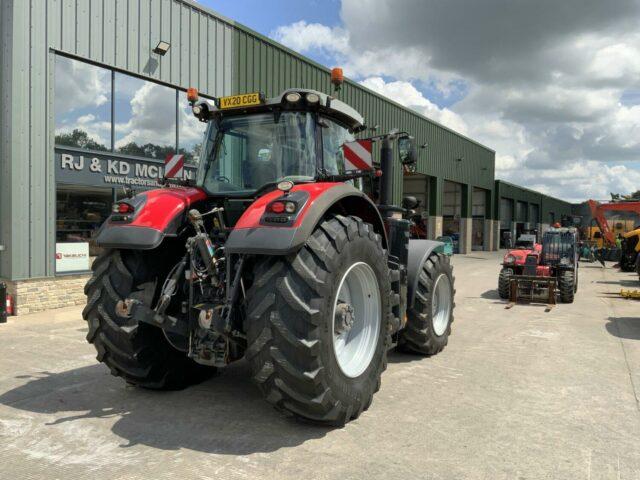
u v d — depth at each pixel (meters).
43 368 4.87
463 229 28.78
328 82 15.26
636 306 9.86
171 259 4.00
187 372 4.23
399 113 20.36
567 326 7.58
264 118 4.10
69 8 8.55
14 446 3.13
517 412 3.86
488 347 6.06
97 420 3.55
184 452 3.06
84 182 8.98
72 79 8.77
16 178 7.97
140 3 9.68
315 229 3.37
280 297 3.11
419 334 5.30
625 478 2.85
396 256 4.85
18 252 8.02
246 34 12.15
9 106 7.94
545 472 2.91
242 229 3.20
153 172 10.22
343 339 3.73
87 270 9.12
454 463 2.99
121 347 3.79
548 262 11.20
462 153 27.42
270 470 2.84
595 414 3.85
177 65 10.47
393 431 3.44
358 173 4.22
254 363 3.17
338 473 2.82
